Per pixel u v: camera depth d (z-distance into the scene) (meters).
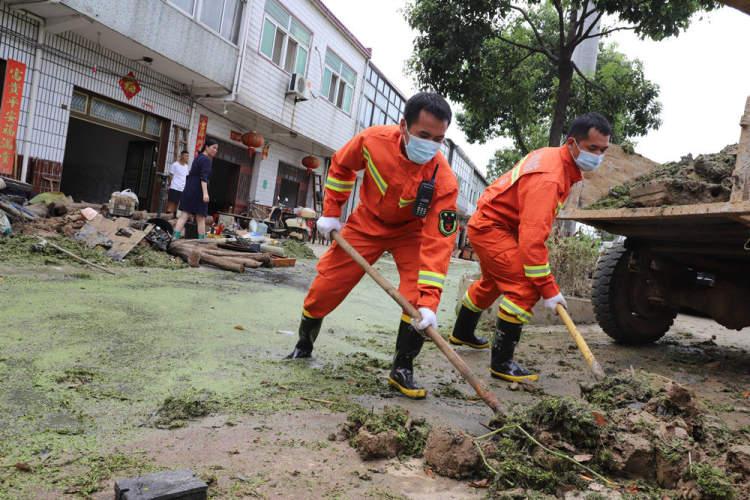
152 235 7.45
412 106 2.75
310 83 14.32
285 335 4.09
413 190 2.92
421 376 3.47
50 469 1.76
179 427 2.19
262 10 12.55
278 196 16.45
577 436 2.10
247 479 1.80
